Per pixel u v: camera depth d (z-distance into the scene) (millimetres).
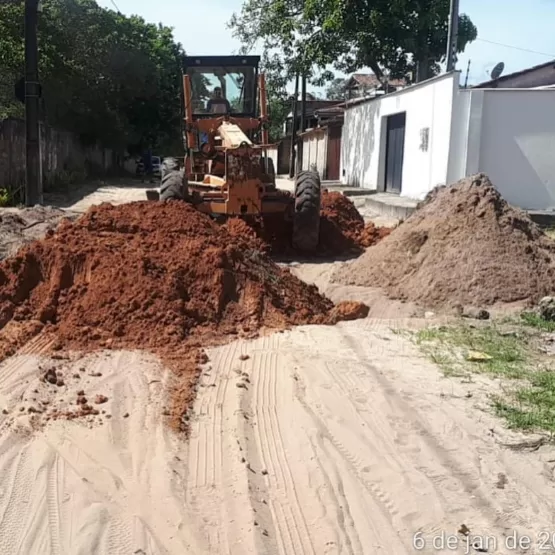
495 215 8969
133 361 6199
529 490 4117
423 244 9305
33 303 7438
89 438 4707
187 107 12734
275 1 27219
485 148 16781
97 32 30344
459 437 4758
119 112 37031
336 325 7609
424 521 3820
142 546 3574
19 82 17234
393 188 22594
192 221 8492
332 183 28734
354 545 3619
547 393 5504
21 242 11242
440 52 26297
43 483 4141
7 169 19141
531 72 21078
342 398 5383
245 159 11195
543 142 16625
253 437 4773
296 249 11828
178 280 7434
